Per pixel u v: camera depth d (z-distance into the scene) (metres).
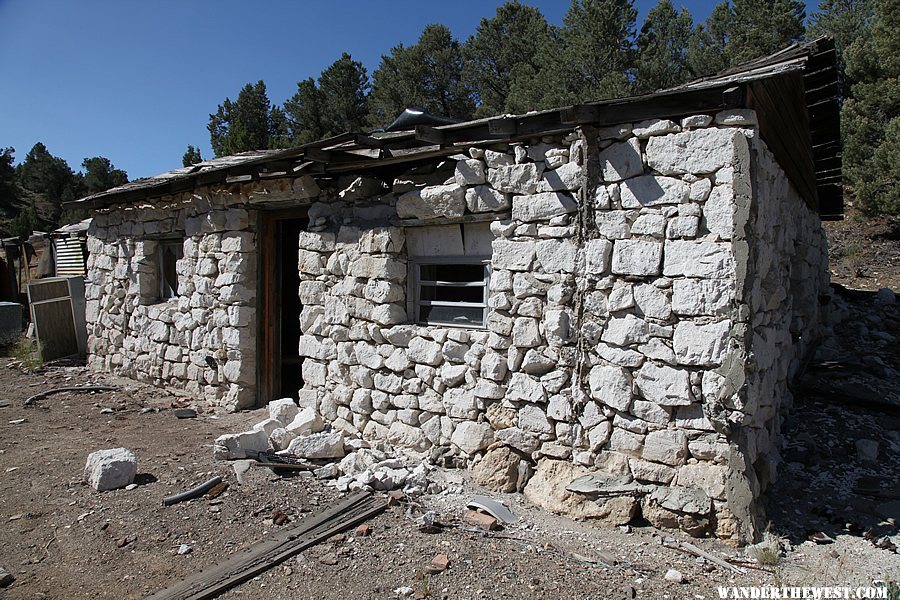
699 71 20.95
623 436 4.30
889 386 6.73
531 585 3.34
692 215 4.02
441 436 5.36
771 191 4.91
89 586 3.39
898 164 14.53
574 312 4.55
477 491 4.77
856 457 5.26
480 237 5.30
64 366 10.59
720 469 3.92
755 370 4.21
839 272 13.39
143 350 9.02
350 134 5.16
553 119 4.57
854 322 9.44
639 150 4.24
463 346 5.23
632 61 17.38
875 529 4.14
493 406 4.99
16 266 18.61
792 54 5.01
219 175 6.93
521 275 4.83
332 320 6.27
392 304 5.75
